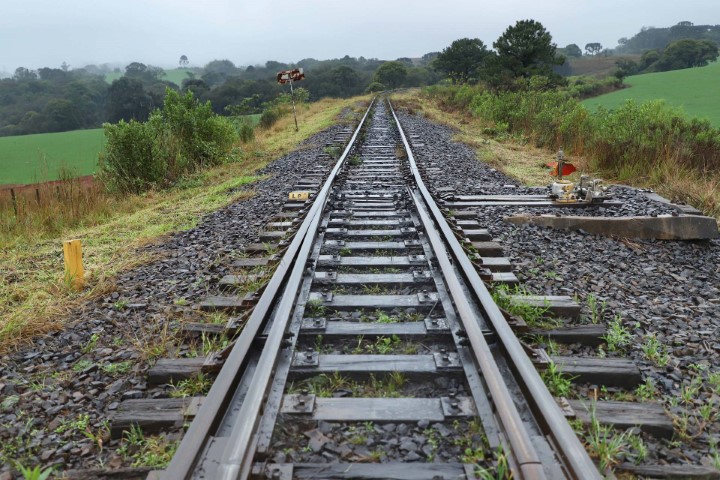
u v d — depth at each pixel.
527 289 4.96
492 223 7.32
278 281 4.47
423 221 6.48
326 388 3.25
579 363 3.50
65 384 3.55
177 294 5.14
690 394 3.26
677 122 11.96
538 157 14.38
